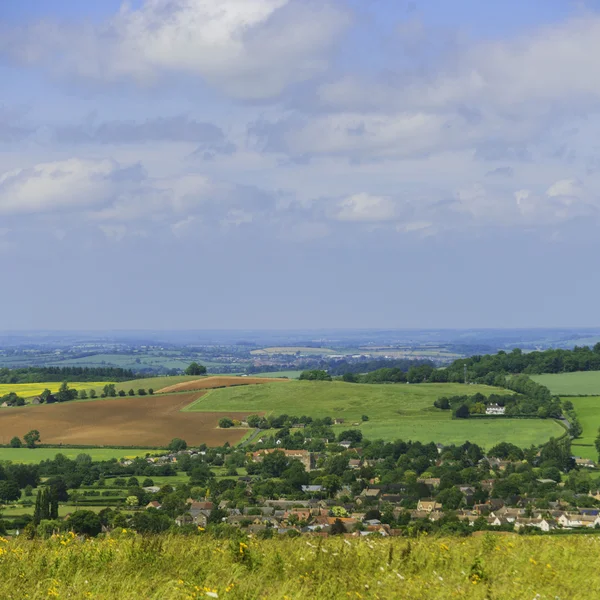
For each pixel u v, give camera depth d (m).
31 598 20.05
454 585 23.83
